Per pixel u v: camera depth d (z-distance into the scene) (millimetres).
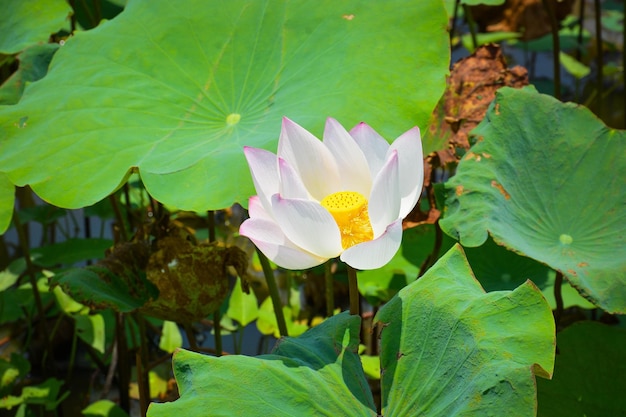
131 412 2023
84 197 1582
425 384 1390
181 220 2551
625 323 1947
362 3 1718
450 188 1638
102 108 1676
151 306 1727
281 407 1371
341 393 1392
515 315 1387
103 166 1607
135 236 1786
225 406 1362
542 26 2723
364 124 1440
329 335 1444
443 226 1604
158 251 1741
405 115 1616
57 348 2264
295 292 2143
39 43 1919
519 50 3330
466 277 1453
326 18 1720
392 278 1858
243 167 1554
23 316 2217
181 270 1729
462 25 3107
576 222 1632
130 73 1717
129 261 1754
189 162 1582
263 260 1767
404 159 1402
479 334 1386
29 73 1888
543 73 3170
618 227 1618
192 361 1394
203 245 1747
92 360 2129
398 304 1443
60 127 1660
